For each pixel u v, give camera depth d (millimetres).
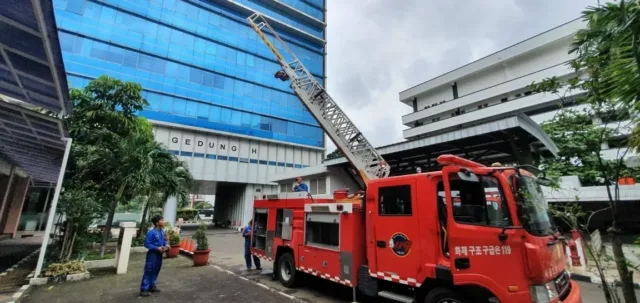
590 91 3465
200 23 33719
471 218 4543
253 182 33719
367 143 9961
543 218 4688
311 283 8242
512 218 4188
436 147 12758
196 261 10945
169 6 31812
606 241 11922
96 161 11195
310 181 23078
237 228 32438
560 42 30219
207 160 31062
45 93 6320
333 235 6820
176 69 31000
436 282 4934
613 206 3479
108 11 28000
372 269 5730
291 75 11758
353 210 6289
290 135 38156
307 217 7492
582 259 9805
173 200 26828
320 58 45281
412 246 5145
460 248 4520
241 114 34500
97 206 10703
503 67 34656
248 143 34375
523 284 3975
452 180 4852
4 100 7188
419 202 5168
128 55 28328
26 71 5484
